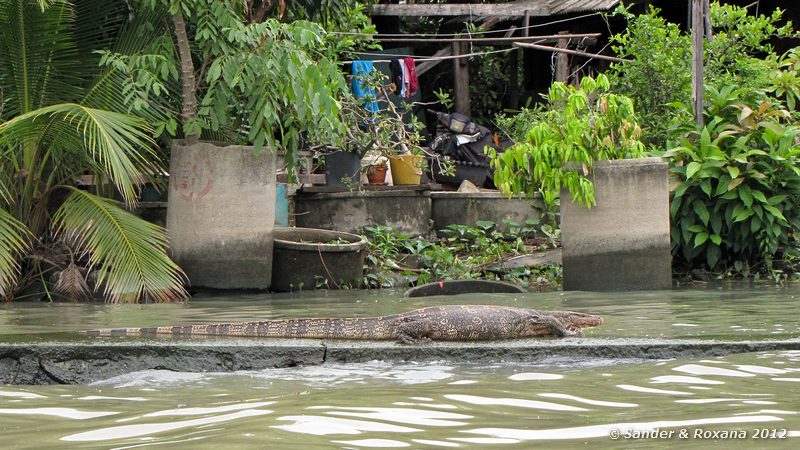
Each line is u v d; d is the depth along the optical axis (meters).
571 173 12.26
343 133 13.59
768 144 14.21
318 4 15.58
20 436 4.03
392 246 15.48
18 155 13.24
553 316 7.20
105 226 12.18
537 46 19.48
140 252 12.02
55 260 12.81
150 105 13.30
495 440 3.84
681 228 14.23
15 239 12.30
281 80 12.65
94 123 11.73
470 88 24.75
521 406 4.62
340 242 14.52
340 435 3.91
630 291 12.20
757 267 14.48
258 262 12.88
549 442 3.80
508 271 14.70
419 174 17.73
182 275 12.65
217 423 4.20
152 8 12.41
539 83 24.75
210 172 12.66
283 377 5.74
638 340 6.48
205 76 14.08
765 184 13.74
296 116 13.54
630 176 12.30
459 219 16.83
